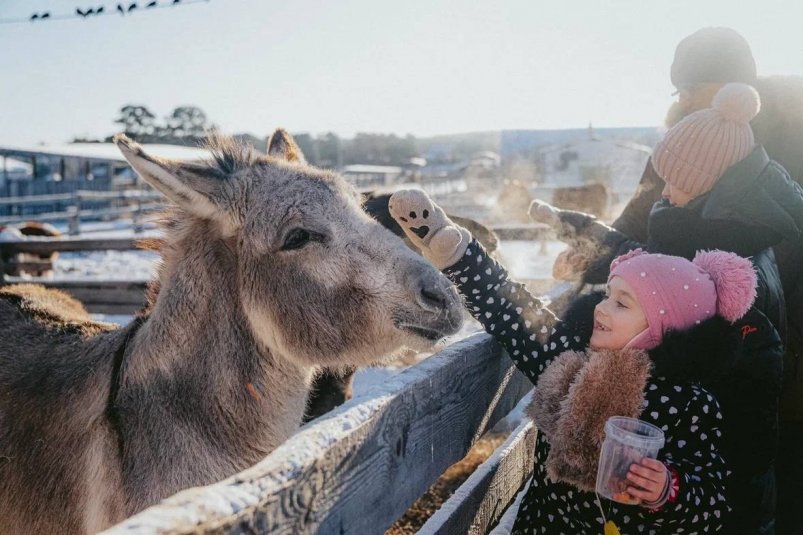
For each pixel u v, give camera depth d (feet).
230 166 4.50
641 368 3.05
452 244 3.83
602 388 3.04
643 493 2.77
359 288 4.03
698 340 3.13
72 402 4.23
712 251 3.36
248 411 4.27
